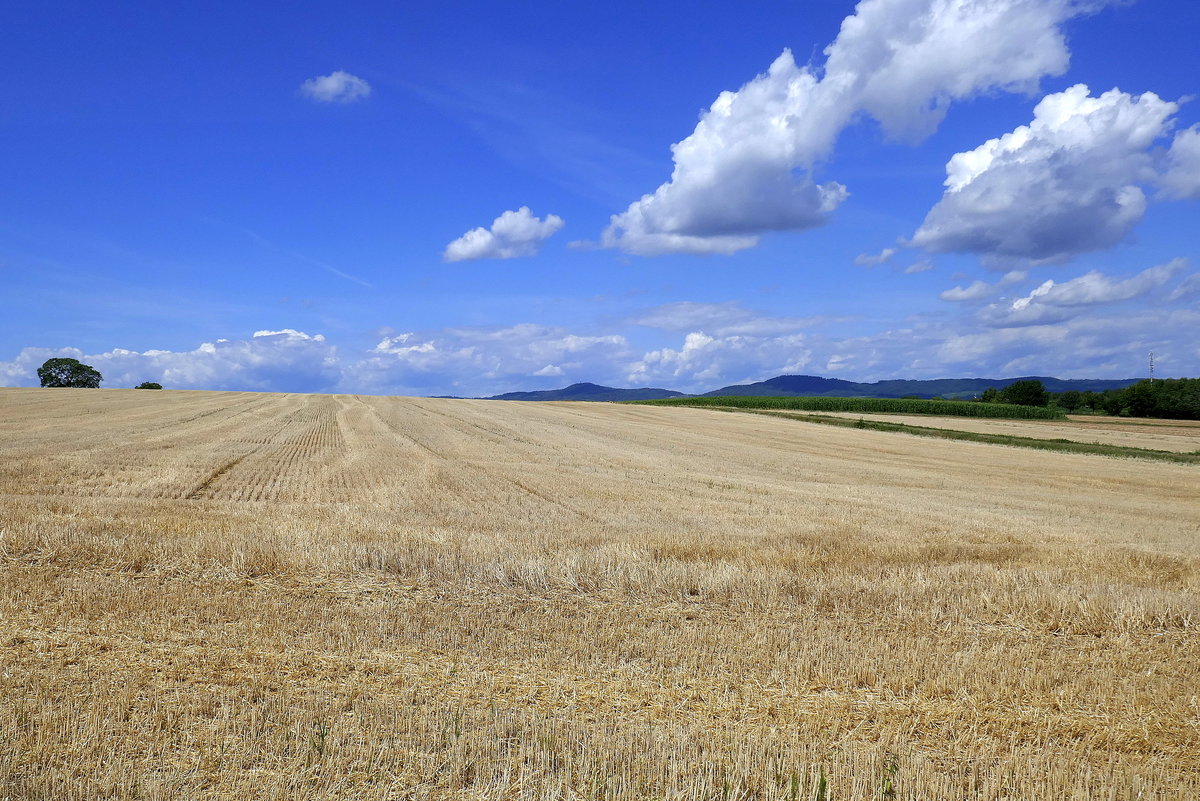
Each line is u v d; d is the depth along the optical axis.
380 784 5.05
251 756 5.32
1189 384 99.69
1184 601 9.91
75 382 106.12
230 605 8.93
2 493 16.67
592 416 61.41
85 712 5.88
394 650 7.69
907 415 80.31
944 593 10.35
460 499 18.80
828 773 5.40
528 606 9.55
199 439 31.91
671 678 7.23
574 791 5.02
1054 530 17.20
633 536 13.70
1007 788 5.34
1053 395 135.62
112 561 10.63
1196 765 5.94
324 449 30.41
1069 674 7.58
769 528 15.55
